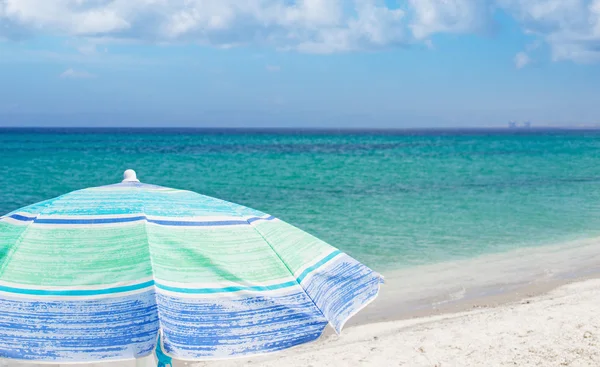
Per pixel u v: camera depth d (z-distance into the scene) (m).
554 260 12.91
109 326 2.61
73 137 136.00
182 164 49.34
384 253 13.72
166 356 2.93
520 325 7.78
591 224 17.89
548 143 108.06
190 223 3.17
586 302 8.78
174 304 2.75
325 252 3.37
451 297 9.99
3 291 2.74
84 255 2.90
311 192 27.64
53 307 2.68
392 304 9.61
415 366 6.61
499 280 11.15
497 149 81.44
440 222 18.39
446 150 79.12
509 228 17.28
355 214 20.19
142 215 3.14
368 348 7.32
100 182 34.16
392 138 158.12
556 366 6.29
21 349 2.54
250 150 78.25
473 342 7.25
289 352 7.53
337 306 3.01
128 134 181.75
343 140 135.75
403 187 29.70
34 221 3.08
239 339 2.71
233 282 2.92
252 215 3.40
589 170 41.47
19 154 61.47
